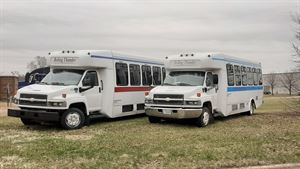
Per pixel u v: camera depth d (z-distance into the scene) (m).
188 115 13.60
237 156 8.73
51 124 14.27
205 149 9.45
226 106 16.09
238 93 17.53
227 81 16.16
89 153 8.84
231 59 16.80
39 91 12.59
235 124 15.09
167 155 8.75
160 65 18.97
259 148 9.66
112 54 15.17
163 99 13.96
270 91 69.50
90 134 11.85
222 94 15.66
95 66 14.10
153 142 10.41
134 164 7.90
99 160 8.20
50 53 14.22
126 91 16.02
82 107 13.70
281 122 15.86
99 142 10.29
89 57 13.77
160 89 14.36
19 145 9.79
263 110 24.94
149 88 17.81
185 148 9.56
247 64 19.00
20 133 11.95
